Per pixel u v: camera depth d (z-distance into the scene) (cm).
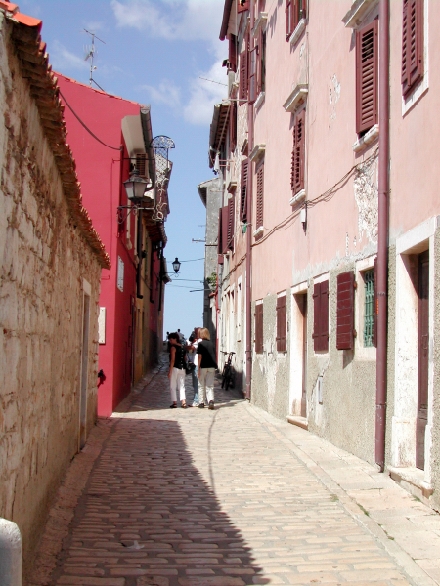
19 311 487
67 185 713
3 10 403
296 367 1342
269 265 1581
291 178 1334
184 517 705
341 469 874
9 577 295
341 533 645
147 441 1148
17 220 470
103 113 1554
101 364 1505
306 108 1255
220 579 531
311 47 1234
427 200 721
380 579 525
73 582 518
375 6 916
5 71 411
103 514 711
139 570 549
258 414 1509
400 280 802
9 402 455
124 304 1758
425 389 772
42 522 626
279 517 703
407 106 786
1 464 433
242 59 2130
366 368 905
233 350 2291
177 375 1673
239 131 2225
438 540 600
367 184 920
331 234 1081
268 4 1659
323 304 1105
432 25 718
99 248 1086
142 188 1477
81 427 1061
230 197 2470
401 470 780
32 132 511
